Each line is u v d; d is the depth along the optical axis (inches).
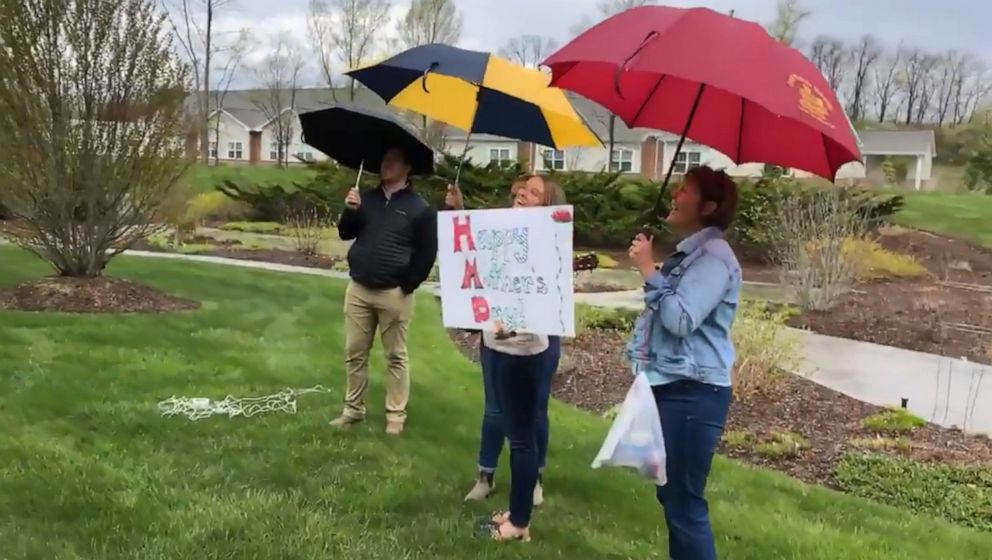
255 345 311.4
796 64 115.9
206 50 1752.0
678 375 123.3
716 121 147.3
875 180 1435.8
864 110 2352.4
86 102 365.4
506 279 140.4
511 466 156.3
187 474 178.9
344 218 211.6
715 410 124.2
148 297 382.6
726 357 125.3
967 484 217.6
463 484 186.5
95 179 371.6
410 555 149.3
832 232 495.2
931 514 199.9
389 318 212.1
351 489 178.2
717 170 127.0
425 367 299.7
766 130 141.6
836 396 305.1
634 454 119.9
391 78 205.6
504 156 1446.9
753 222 691.4
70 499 159.9
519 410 151.3
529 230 137.8
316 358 298.2
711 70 109.9
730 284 123.4
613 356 353.1
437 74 191.8
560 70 132.3
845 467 227.6
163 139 386.6
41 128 359.3
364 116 193.0
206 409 224.4
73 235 376.8
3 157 357.4
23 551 138.5
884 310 486.9
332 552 148.4
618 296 536.1
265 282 494.0
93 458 182.1
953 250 732.7
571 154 1429.6
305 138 214.1
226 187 983.0
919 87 2335.1
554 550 155.5
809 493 202.8
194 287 450.9
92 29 362.3
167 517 156.6
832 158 133.5
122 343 293.3
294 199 914.7
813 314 470.9
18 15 347.3
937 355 385.7
